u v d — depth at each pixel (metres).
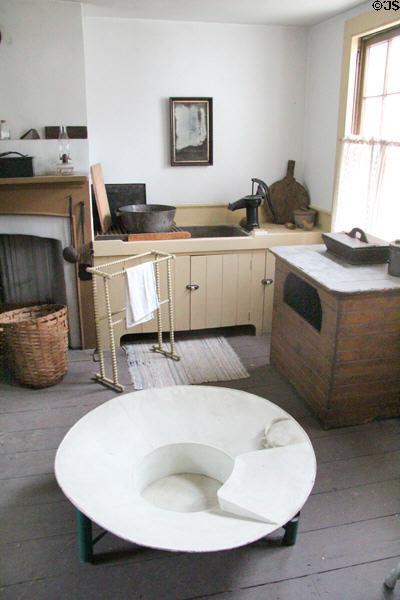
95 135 3.45
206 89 3.52
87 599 1.52
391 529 1.81
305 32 3.55
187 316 3.44
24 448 2.26
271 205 3.67
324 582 1.59
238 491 1.54
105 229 3.40
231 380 2.90
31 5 2.87
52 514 1.88
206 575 1.61
